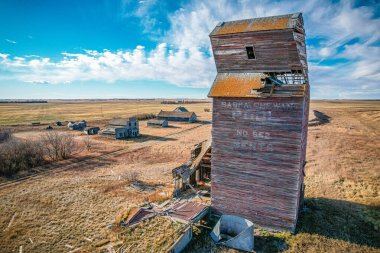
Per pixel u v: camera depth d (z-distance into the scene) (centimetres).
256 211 1944
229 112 1972
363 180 2881
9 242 1933
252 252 1675
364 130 6194
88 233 2023
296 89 1748
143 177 3447
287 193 1812
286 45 1756
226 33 1939
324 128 6481
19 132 7481
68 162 4347
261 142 1870
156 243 1764
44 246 1875
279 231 1870
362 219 2006
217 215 2125
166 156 4719
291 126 1755
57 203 2616
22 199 2741
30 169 3922
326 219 2022
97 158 4628
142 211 2209
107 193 2848
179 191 2577
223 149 2028
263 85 1850
